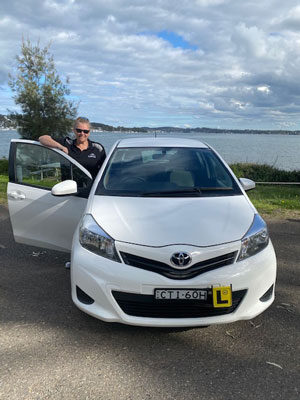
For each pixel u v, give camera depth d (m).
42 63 20.28
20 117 20.58
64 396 2.29
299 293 3.82
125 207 3.26
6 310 3.38
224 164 4.12
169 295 2.70
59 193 3.61
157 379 2.46
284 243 5.56
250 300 2.83
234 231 2.94
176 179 3.80
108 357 2.69
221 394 2.33
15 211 4.24
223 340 2.94
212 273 2.73
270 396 2.32
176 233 2.87
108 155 4.25
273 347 2.85
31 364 2.59
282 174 19.36
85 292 2.88
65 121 20.59
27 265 4.52
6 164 19.66
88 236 2.96
